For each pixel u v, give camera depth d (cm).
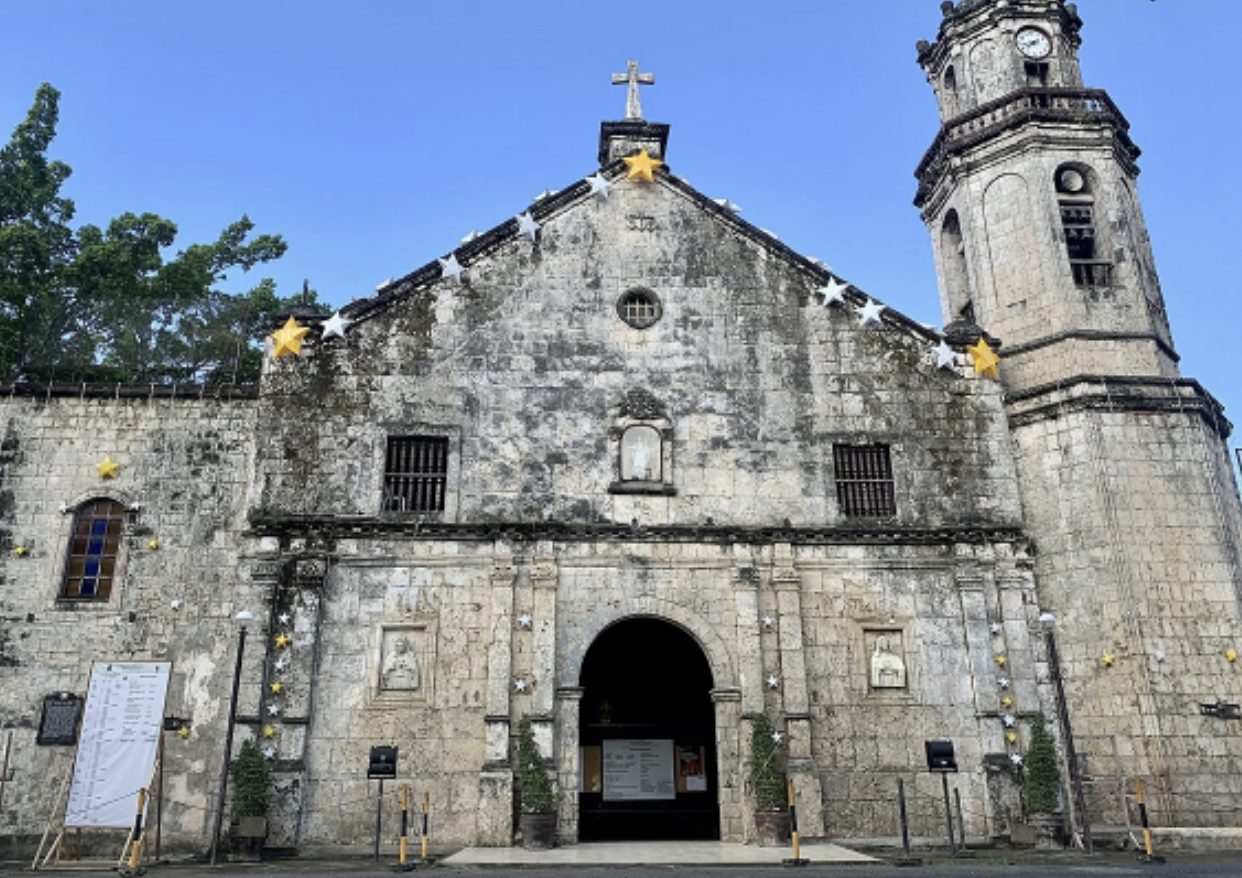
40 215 3159
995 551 2230
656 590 2139
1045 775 2025
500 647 2045
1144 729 2064
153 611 2094
